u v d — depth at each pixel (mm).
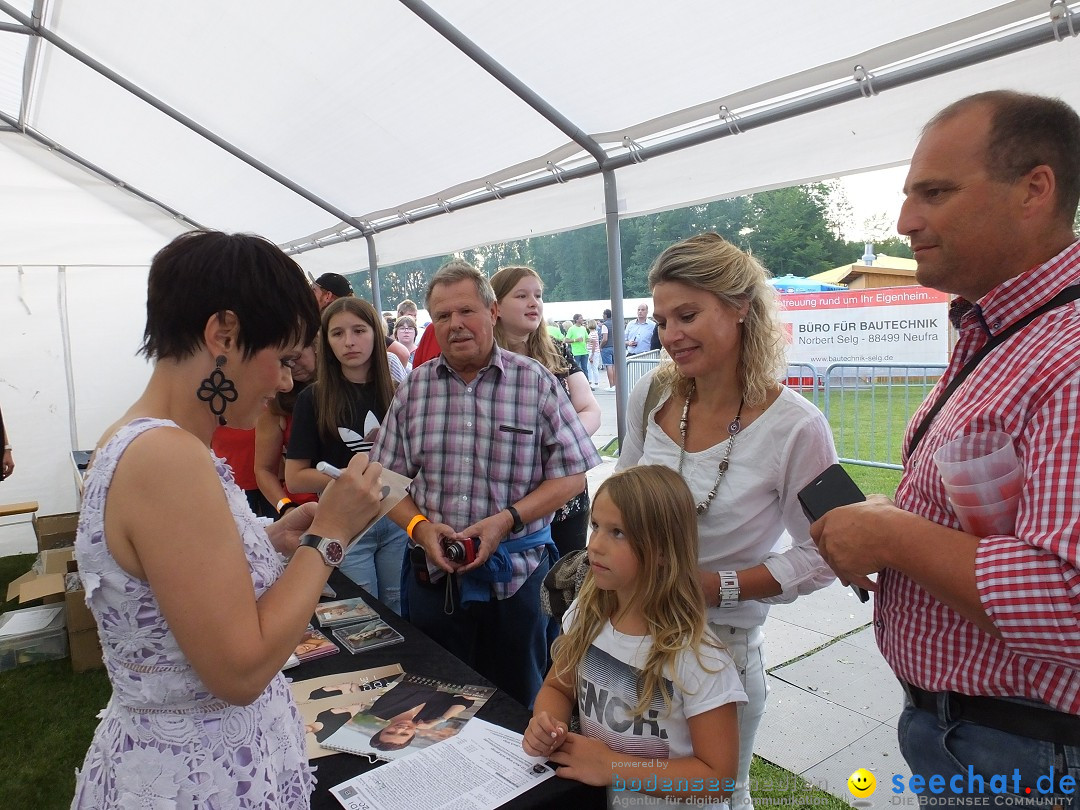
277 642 835
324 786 1145
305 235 6496
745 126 2623
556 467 2086
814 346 6637
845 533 979
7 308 5984
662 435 1592
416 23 3094
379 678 1516
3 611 4172
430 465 2080
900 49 2119
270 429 2842
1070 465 776
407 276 16984
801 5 2123
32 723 2912
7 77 5273
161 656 853
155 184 6316
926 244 977
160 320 856
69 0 4023
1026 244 923
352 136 4320
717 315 1392
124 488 786
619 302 3391
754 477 1427
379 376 2643
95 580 828
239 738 917
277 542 1235
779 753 2227
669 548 1271
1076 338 831
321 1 3207
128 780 879
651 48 2578
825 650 2951
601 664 1311
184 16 3768
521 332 2807
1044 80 1862
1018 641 789
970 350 1043
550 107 3146
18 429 5984
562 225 3770
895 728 2350
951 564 848
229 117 4684
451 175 4305
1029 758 880
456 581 1946
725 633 1446
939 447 961
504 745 1236
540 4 2584
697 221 18219
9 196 6027
